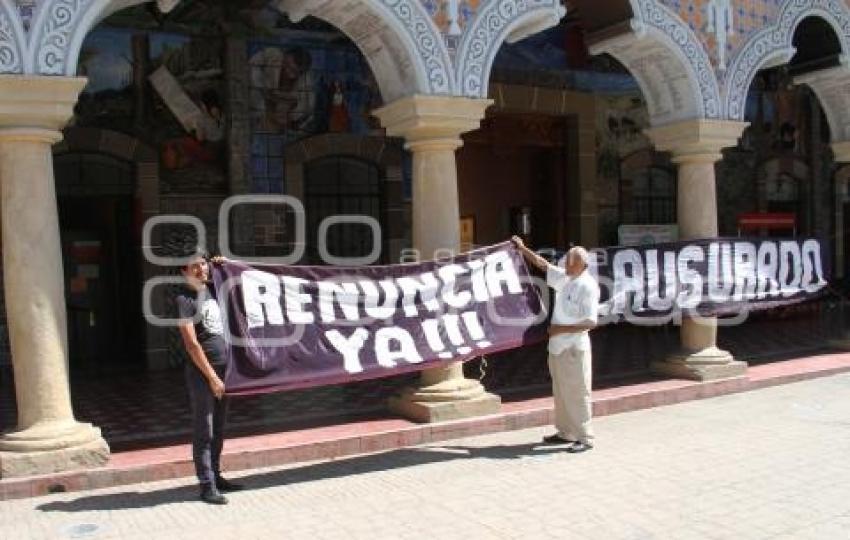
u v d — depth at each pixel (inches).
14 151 251.3
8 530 215.5
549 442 297.4
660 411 350.6
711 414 341.7
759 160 701.3
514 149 603.5
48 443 250.2
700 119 389.4
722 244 403.5
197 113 468.4
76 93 253.3
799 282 436.8
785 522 209.3
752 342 515.5
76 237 488.4
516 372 431.2
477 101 319.6
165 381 426.3
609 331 589.9
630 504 226.5
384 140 517.0
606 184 617.0
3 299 432.1
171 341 467.2
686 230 404.2
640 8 370.0
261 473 268.7
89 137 440.8
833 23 440.5
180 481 260.2
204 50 468.8
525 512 222.2
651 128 409.1
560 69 589.6
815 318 637.9
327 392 384.5
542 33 580.4
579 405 287.9
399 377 418.9
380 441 295.3
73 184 446.6
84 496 244.5
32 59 246.4
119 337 497.4
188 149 467.2
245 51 474.3
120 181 458.9
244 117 473.7
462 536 205.6
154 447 283.9
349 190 514.0
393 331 298.0
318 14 324.8
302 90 492.1
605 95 612.7
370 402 357.7
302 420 323.3
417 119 312.2
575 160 602.5
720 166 678.5
